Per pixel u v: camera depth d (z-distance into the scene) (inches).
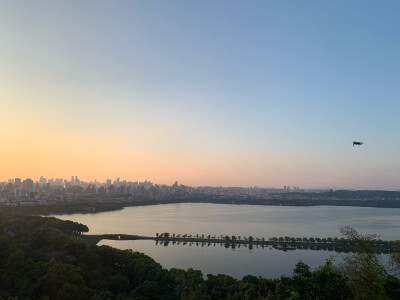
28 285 5634.8
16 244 7706.7
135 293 6082.7
